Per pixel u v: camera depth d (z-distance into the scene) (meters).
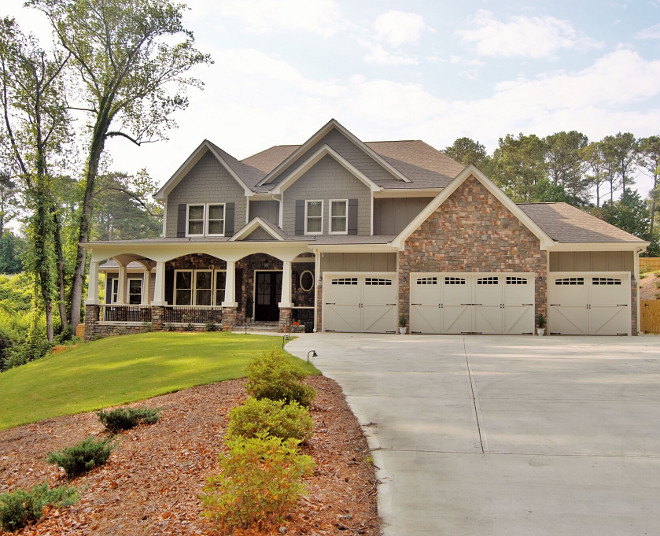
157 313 22.73
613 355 13.84
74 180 30.30
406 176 24.06
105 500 5.98
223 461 4.97
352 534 4.55
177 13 29.23
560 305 20.55
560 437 6.96
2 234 66.06
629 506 4.98
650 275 35.75
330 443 6.95
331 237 22.86
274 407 6.88
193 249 22.64
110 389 11.80
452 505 5.08
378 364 12.59
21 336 31.88
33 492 5.89
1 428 9.80
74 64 29.28
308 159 23.75
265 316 24.14
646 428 7.27
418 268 20.38
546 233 19.72
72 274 31.19
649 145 71.44
